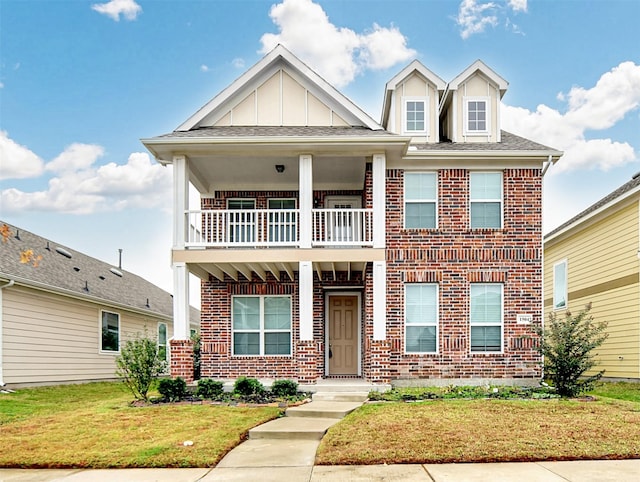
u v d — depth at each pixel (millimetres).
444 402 11391
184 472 7383
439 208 15000
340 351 16359
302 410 10852
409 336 14766
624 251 17078
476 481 6703
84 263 23766
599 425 9227
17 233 20328
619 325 17359
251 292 15875
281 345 15750
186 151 14078
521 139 16797
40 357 16906
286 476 7070
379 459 7633
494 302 14859
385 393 12805
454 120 16609
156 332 26406
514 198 14984
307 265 13828
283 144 13797
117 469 7625
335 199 16812
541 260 14836
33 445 8633
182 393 12773
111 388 17969
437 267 14836
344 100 15219
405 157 14828
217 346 15680
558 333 13109
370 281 14570
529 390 13219
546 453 7773
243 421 10031
